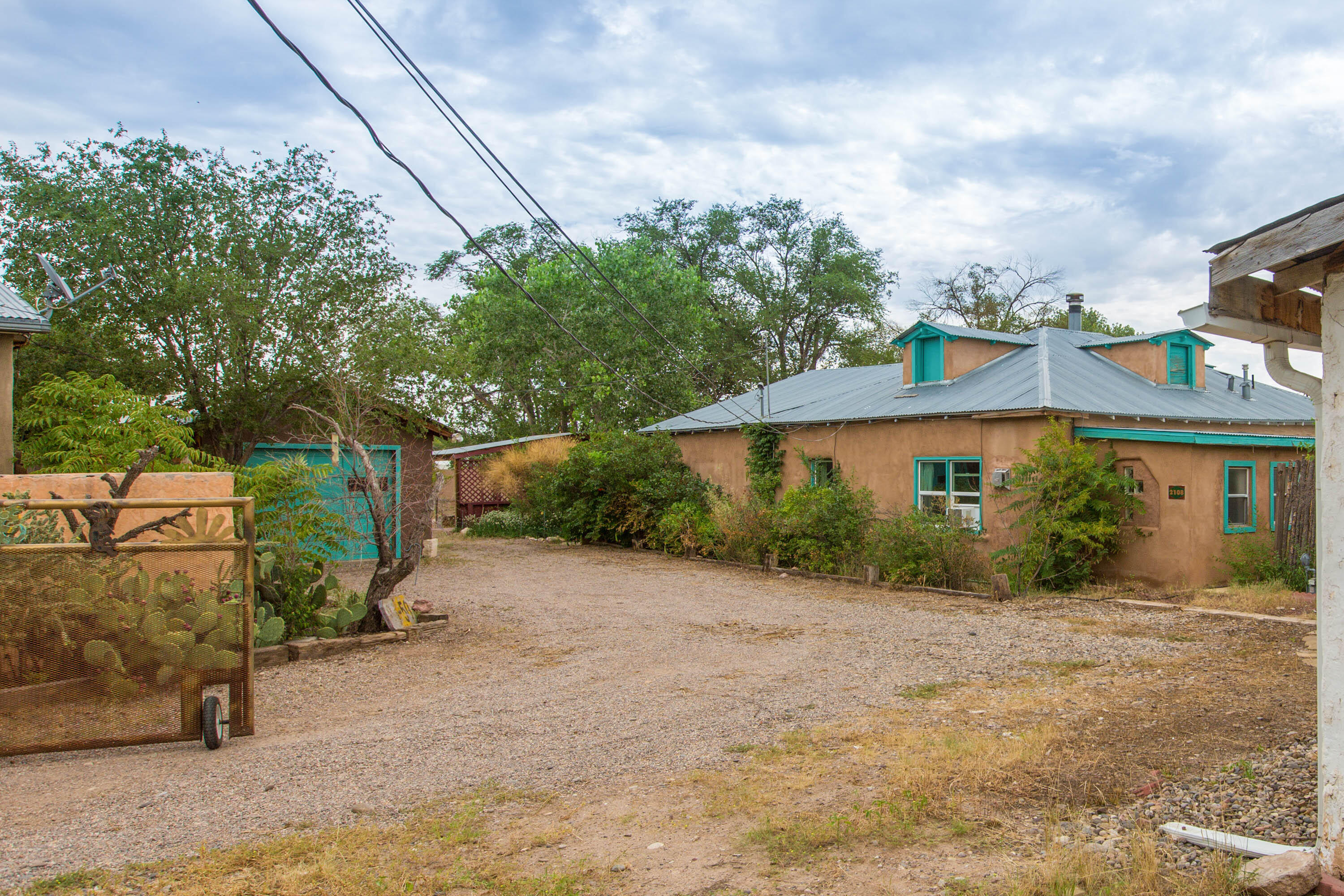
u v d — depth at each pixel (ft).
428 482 57.93
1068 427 44.83
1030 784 15.92
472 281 118.93
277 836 14.43
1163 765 16.75
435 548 60.18
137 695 19.61
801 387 74.90
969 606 38.55
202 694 20.03
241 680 20.17
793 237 125.08
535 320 97.09
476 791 16.49
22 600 19.02
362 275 53.83
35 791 16.71
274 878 12.71
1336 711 11.15
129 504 19.70
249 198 52.26
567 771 17.57
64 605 19.15
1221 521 44.32
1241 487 46.55
